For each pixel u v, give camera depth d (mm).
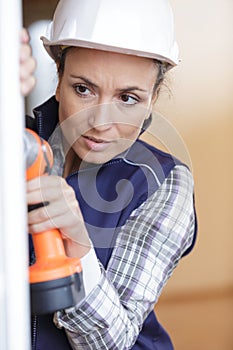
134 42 1049
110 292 1091
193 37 3287
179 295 3398
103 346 1126
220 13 3285
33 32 2514
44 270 909
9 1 601
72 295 924
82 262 1037
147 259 1187
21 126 629
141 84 1069
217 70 3320
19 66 665
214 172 3381
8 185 622
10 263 633
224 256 3434
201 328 3367
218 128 3357
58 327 1127
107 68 1051
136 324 1173
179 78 3279
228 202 3410
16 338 646
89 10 1065
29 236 1091
